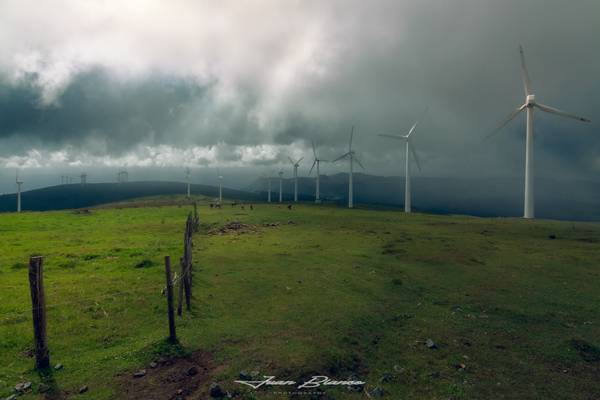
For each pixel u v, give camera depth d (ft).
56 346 49.60
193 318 59.77
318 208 337.31
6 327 54.75
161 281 81.61
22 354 47.16
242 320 59.77
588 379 45.83
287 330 56.08
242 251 120.88
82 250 116.47
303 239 150.61
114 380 41.98
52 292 72.18
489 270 102.78
